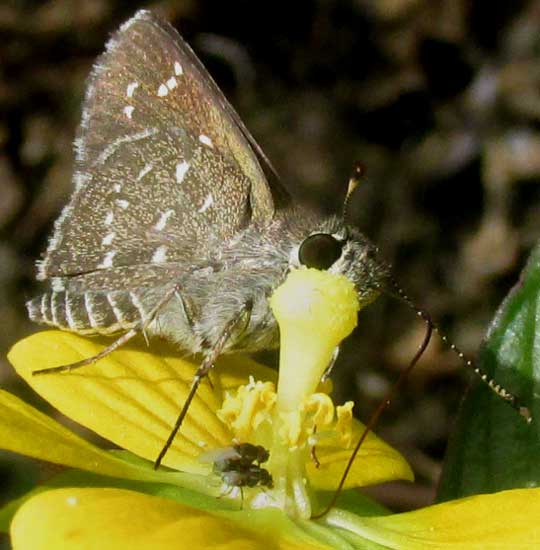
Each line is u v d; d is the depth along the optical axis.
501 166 0.23
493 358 0.10
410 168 0.23
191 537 0.09
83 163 0.11
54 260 0.11
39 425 0.10
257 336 0.11
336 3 0.24
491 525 0.10
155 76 0.11
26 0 0.22
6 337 0.21
